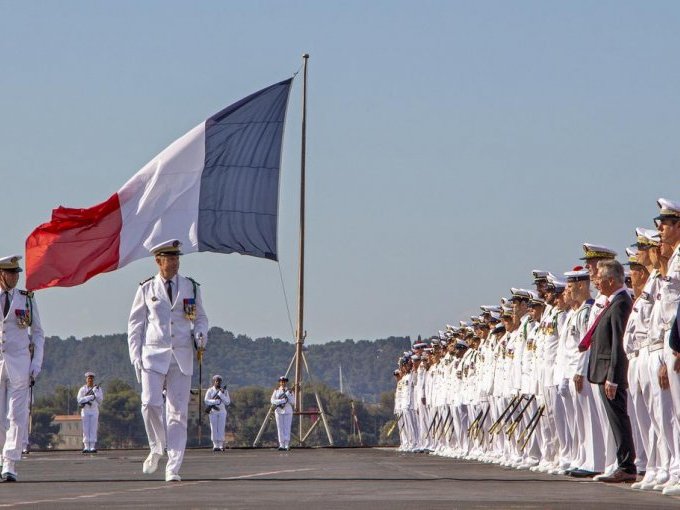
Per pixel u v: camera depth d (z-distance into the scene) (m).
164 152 43.47
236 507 23.05
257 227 44.97
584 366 33.22
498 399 44.97
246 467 41.66
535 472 37.00
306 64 83.00
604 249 32.59
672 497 25.52
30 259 40.59
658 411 28.36
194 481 32.41
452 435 55.94
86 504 24.39
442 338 59.91
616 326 30.88
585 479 32.41
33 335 34.41
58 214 40.38
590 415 33.50
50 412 183.88
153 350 32.47
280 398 75.56
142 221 42.12
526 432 40.41
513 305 43.44
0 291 34.09
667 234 27.95
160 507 23.34
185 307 32.66
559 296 36.69
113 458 56.72
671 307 27.88
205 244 43.97
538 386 37.69
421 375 63.81
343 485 29.73
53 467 44.47
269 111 45.88
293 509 22.47
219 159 44.06
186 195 43.59
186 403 32.75
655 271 29.31
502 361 44.47
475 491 27.30
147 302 32.66
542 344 37.34
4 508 23.45
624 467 30.84
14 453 33.75
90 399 73.44
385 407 141.75
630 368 29.67
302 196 83.56
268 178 45.34
